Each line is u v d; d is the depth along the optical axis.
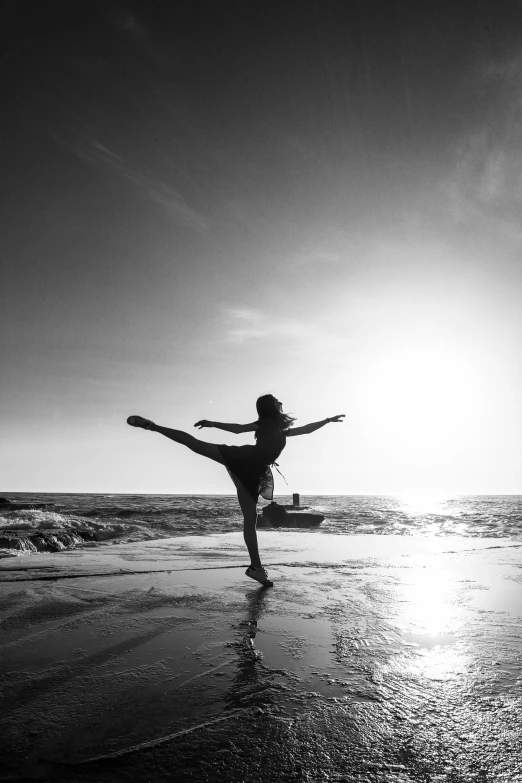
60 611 2.97
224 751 1.38
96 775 1.27
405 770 1.28
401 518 29.06
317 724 1.54
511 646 2.30
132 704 1.69
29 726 1.54
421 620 2.74
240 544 6.93
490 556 5.42
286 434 4.12
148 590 3.57
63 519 16.38
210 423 3.92
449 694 1.76
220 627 2.62
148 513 27.25
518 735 1.47
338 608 3.02
